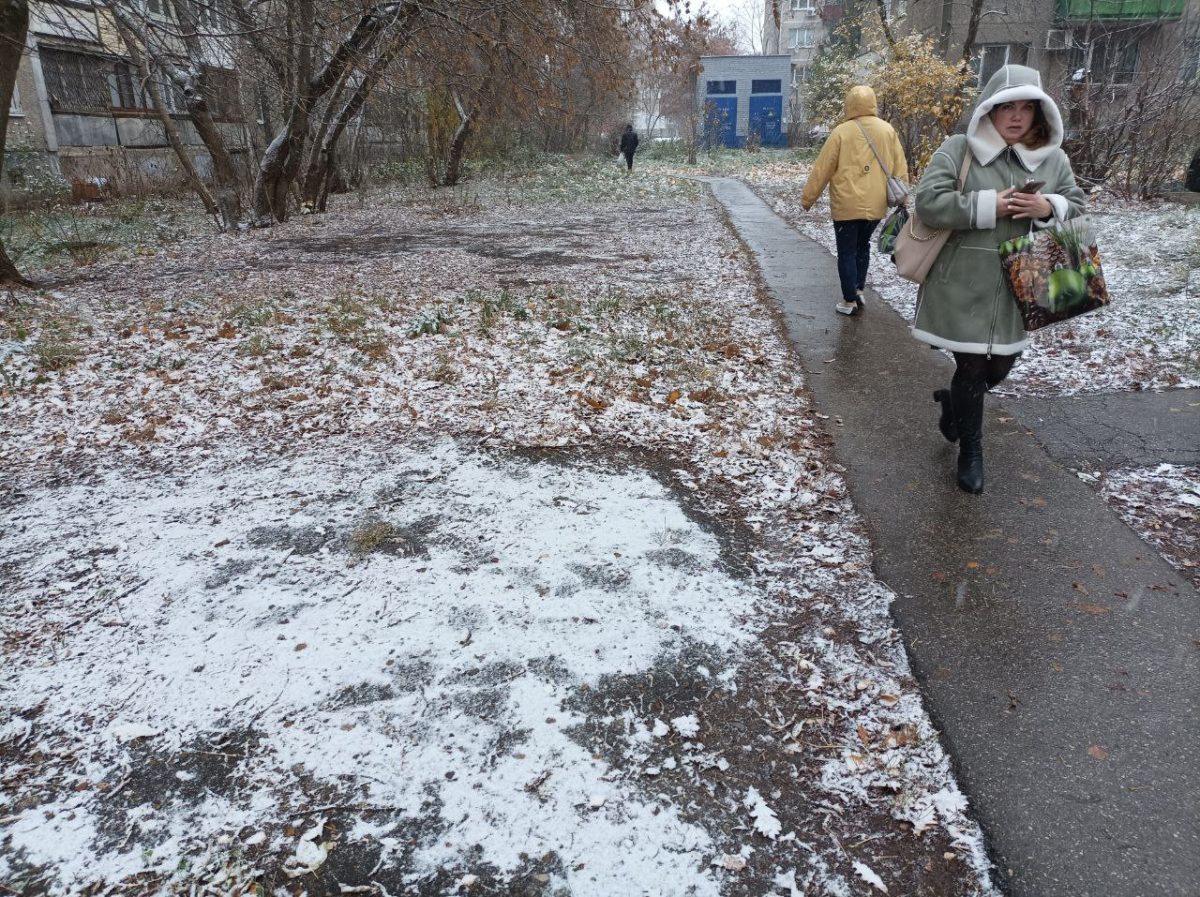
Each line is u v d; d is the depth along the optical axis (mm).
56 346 6531
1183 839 2012
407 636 2832
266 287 9453
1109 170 14352
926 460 4223
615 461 4285
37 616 2996
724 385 5430
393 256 11766
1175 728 2367
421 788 2213
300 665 2693
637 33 13812
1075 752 2301
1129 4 22125
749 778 2260
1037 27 25391
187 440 4703
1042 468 4062
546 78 14383
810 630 2896
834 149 6820
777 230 13219
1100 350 5770
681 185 23203
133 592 3127
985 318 3521
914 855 2020
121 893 1927
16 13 9352
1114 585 3064
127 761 2322
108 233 14430
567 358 6020
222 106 17391
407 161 26484
